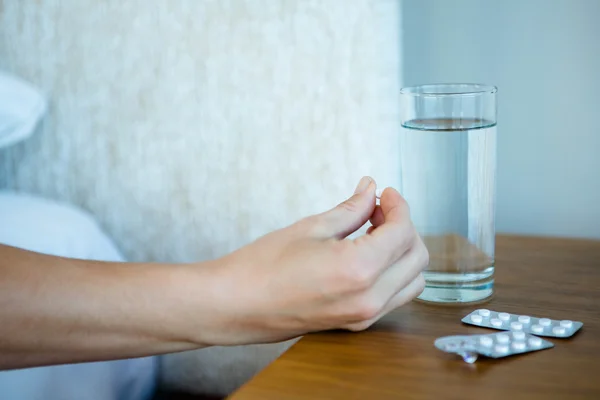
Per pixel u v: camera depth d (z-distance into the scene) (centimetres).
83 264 73
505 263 83
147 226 106
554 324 70
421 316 73
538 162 98
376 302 68
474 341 66
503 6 96
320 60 93
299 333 70
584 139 96
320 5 92
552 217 99
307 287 67
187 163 102
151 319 70
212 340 70
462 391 62
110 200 107
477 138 73
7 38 108
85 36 104
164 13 99
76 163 108
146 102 102
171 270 71
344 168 95
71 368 93
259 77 96
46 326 71
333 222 71
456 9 97
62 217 99
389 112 92
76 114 106
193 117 100
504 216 101
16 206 101
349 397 62
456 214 74
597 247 87
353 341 69
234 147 99
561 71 95
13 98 102
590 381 63
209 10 97
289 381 64
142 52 101
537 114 97
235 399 62
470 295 75
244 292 68
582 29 94
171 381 108
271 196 98
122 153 105
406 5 99
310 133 95
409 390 62
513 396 61
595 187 96
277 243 70
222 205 101
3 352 71
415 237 70
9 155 111
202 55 98
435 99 73
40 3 105
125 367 100
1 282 71
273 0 94
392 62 91
